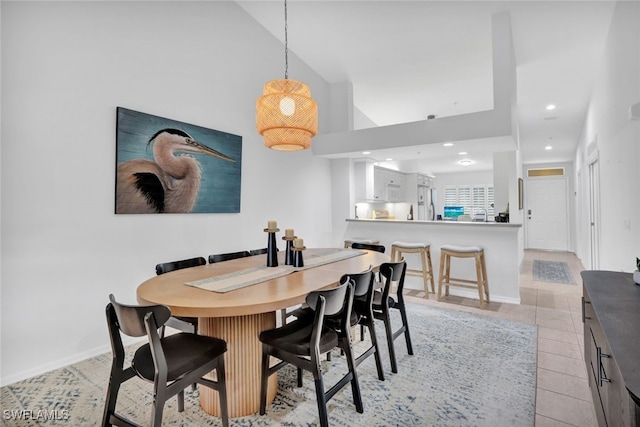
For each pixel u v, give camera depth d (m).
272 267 2.38
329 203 5.52
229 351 1.85
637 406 0.86
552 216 9.27
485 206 10.57
